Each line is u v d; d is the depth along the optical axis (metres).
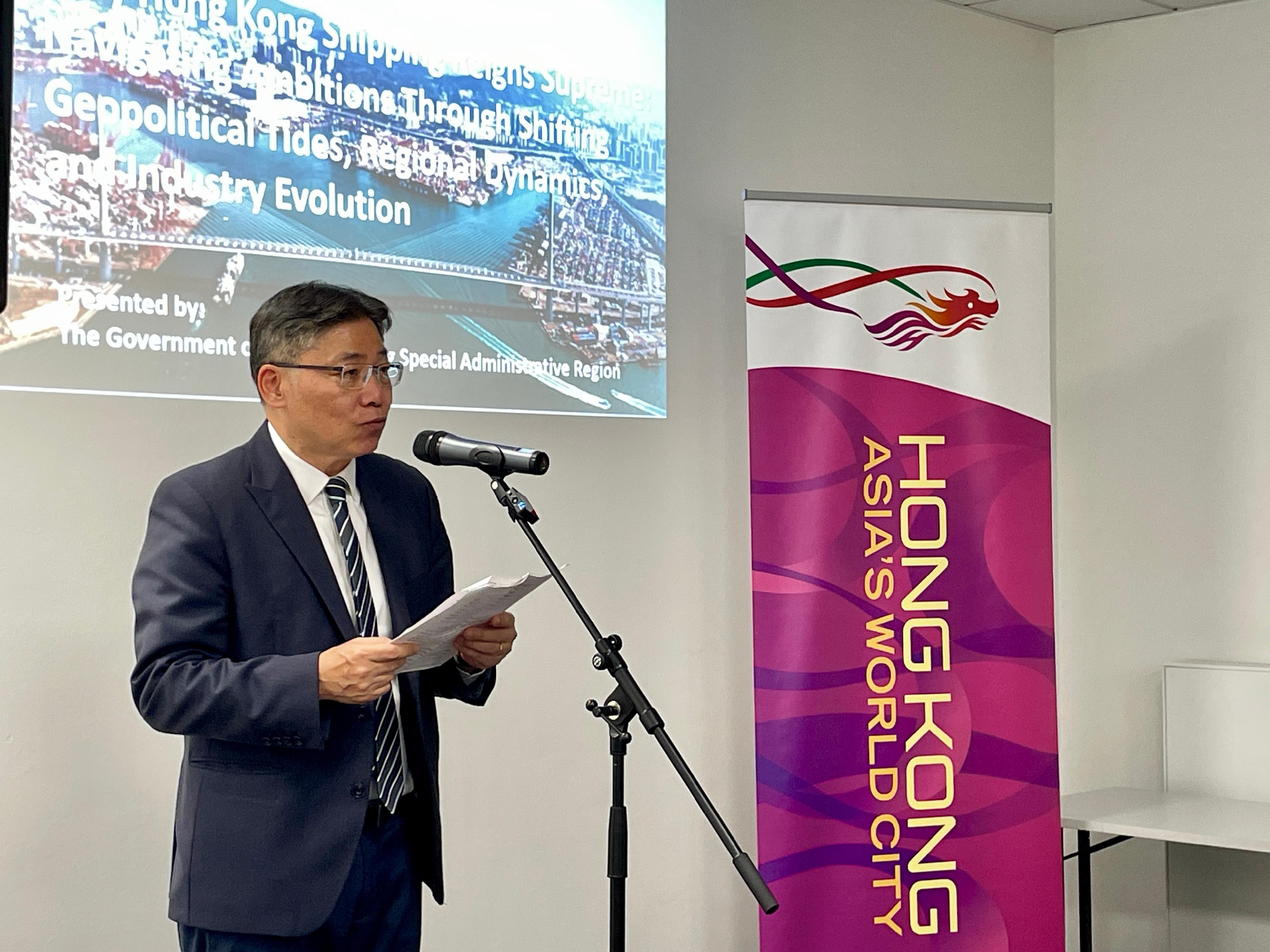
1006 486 3.21
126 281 2.48
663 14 3.33
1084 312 4.12
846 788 3.08
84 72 2.42
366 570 2.08
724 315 3.52
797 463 3.12
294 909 1.89
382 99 2.83
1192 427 3.90
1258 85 3.82
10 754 2.37
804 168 3.68
